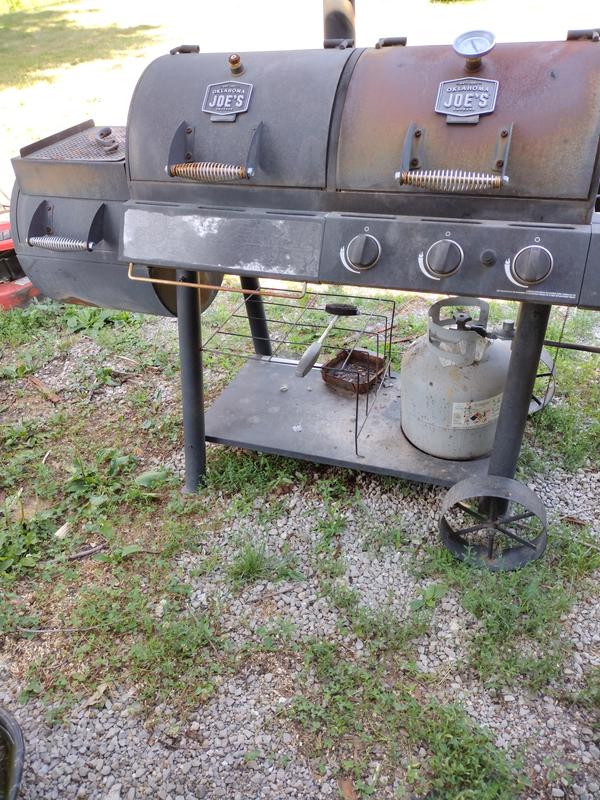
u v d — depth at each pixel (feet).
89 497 8.85
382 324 12.69
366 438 8.80
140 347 12.44
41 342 12.83
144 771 5.84
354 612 7.05
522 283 5.64
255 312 10.57
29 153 7.84
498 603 6.88
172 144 6.49
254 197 6.54
